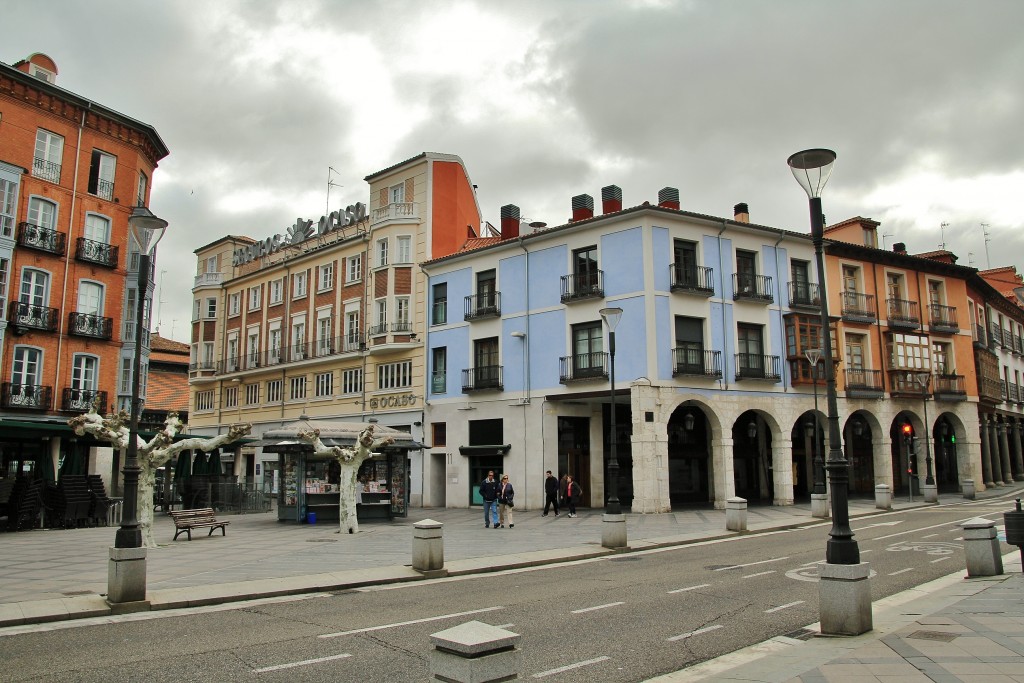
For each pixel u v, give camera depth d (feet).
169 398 182.60
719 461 99.60
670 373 96.78
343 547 60.23
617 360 98.63
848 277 119.34
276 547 60.39
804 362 107.34
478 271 117.08
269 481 148.46
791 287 110.42
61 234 105.40
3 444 99.45
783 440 105.50
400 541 64.95
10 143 100.99
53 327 103.45
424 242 126.00
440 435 119.14
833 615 27.22
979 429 134.41
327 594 40.01
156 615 34.14
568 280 104.53
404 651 26.68
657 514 90.53
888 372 119.55
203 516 69.00
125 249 114.21
